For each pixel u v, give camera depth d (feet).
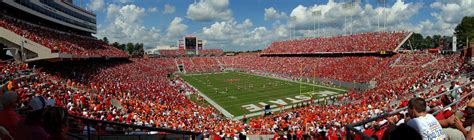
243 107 129.70
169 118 78.69
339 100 128.67
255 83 207.00
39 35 123.13
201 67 321.73
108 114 62.59
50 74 101.50
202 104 136.77
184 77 263.49
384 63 185.88
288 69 245.65
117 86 124.67
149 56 365.40
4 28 99.14
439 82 96.37
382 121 33.58
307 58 260.01
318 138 43.86
